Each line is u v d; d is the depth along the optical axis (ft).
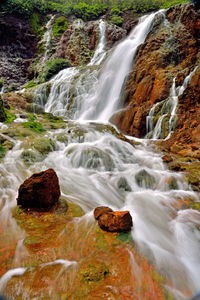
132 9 99.66
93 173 18.74
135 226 10.87
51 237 9.29
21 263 7.50
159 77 39.70
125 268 7.67
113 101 46.52
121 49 58.29
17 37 94.27
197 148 25.86
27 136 23.03
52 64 79.82
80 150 20.95
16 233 9.43
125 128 39.68
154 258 8.48
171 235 10.56
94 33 86.74
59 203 12.62
